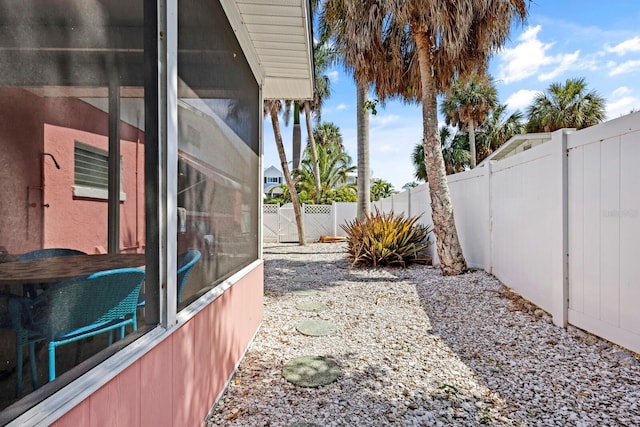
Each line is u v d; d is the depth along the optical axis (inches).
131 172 48.1
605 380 87.7
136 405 46.0
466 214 225.0
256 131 129.8
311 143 622.5
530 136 399.5
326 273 246.8
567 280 119.4
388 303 168.2
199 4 68.7
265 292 194.1
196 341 66.9
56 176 39.4
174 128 54.4
